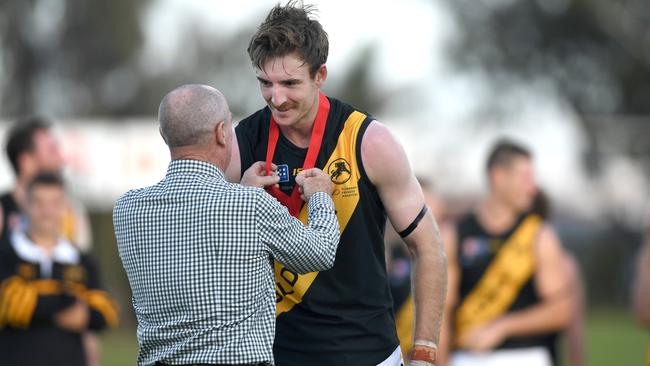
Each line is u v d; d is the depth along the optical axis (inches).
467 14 4284.0
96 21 4340.6
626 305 3344.0
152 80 4653.1
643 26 4146.2
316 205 547.8
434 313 580.7
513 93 4276.6
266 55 543.8
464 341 896.9
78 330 875.4
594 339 2246.6
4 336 854.5
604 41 4195.4
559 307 879.7
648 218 595.2
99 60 4362.7
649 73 4168.3
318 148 570.9
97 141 2372.0
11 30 4202.8
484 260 891.4
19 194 907.4
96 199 2539.4
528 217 893.2
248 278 527.2
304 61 544.4
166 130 546.9
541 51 4232.3
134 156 2388.0
